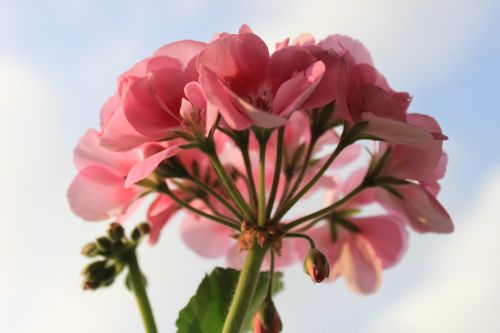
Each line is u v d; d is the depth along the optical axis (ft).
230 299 1.02
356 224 1.19
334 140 1.09
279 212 0.93
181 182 1.05
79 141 1.03
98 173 1.03
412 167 0.97
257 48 0.85
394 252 1.18
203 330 1.01
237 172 1.07
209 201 1.05
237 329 0.90
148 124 0.88
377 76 0.95
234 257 1.21
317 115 0.97
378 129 0.89
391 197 1.05
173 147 0.88
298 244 1.18
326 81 0.86
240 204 0.92
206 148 0.90
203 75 0.81
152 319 1.03
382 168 0.98
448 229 1.02
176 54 0.90
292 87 0.82
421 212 1.01
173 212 1.09
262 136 0.91
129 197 1.03
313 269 0.91
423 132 0.87
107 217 1.05
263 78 0.85
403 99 0.94
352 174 1.18
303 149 1.07
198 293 1.02
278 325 0.94
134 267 1.05
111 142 0.89
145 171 0.86
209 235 1.25
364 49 1.01
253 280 0.91
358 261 1.19
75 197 1.04
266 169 1.09
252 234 0.92
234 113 0.81
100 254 1.05
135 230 1.06
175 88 0.89
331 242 1.19
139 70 0.90
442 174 1.04
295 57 0.86
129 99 0.88
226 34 0.89
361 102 0.89
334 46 0.99
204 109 0.87
